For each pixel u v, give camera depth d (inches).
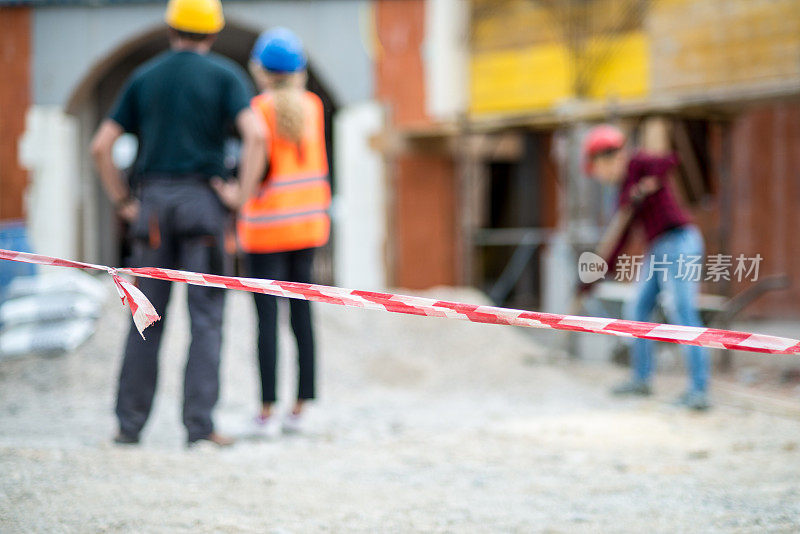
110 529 289.1
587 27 1183.6
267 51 550.0
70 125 1434.5
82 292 861.8
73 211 1448.1
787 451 485.1
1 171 1418.6
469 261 1331.2
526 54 1248.8
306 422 606.2
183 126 482.9
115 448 458.6
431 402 716.7
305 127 543.5
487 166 1550.2
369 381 818.2
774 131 1310.3
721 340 222.4
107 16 1403.8
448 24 1355.8
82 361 777.6
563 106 1126.4
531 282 1473.9
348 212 1406.3
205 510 321.7
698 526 314.3
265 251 542.0
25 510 304.7
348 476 407.5
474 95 1304.1
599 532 308.0
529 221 1481.3
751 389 768.3
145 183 486.3
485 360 887.1
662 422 593.0
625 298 852.0
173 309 882.8
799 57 1023.0
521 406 687.1
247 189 495.2
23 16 1405.0
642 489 382.3
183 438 530.6
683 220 658.2
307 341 550.0
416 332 957.2
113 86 1683.1
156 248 481.1
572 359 933.2
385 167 1395.2
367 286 1401.3
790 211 1307.8
